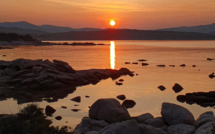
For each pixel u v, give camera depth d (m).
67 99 37.56
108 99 19.78
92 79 54.03
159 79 57.91
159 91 44.22
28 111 22.05
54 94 40.41
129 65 88.56
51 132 17.56
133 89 45.91
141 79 57.94
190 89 46.16
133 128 13.02
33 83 45.22
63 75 49.59
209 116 16.27
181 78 59.41
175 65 87.88
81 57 122.62
